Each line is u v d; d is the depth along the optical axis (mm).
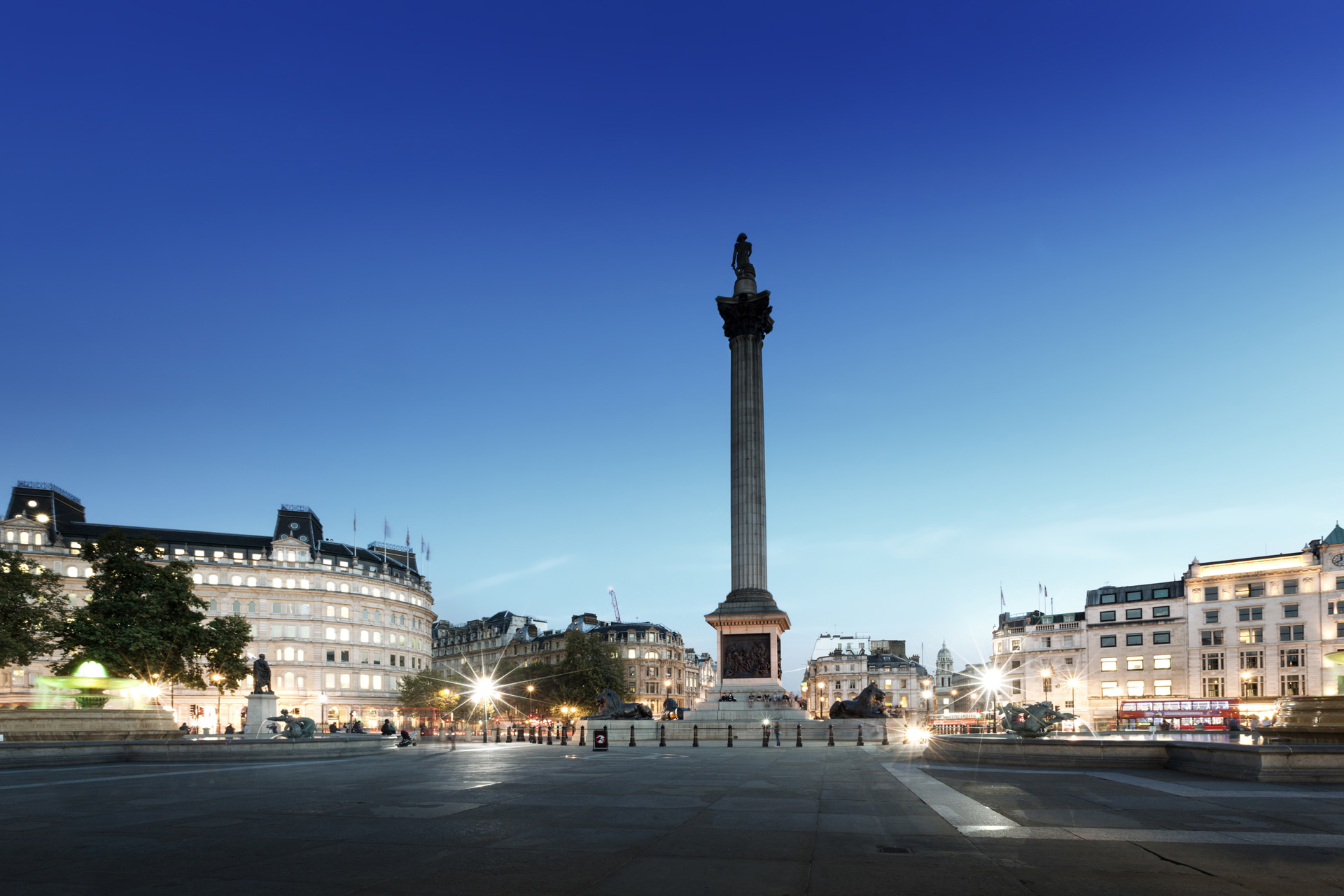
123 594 70812
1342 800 18594
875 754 40812
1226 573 122562
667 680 191250
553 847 12984
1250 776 22875
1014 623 149750
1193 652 124000
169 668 72938
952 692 185875
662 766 31656
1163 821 15516
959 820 15703
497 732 68625
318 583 149250
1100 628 133500
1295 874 10914
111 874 11000
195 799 19828
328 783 24453
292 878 10703
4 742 34469
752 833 14336
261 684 53312
